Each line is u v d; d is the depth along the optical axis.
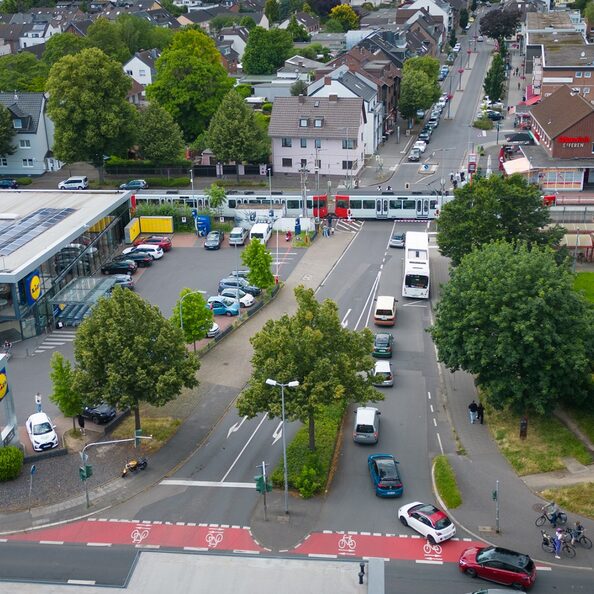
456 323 59.53
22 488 55.34
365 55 161.75
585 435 58.19
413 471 55.97
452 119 158.75
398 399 65.81
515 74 192.38
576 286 83.69
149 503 53.50
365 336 57.19
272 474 55.19
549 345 56.03
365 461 57.38
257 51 188.12
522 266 58.88
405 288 85.38
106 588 45.66
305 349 53.88
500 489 53.22
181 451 59.34
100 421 62.84
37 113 132.38
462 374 69.69
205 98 139.88
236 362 73.06
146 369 57.59
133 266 93.94
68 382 59.75
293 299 86.44
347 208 111.19
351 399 57.88
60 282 85.31
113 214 100.62
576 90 132.88
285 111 129.00
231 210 110.38
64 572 47.09
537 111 131.50
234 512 52.22
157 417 63.94
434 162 131.50
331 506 52.44
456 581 45.28
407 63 164.75
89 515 52.47
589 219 101.31
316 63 180.62
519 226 81.69
